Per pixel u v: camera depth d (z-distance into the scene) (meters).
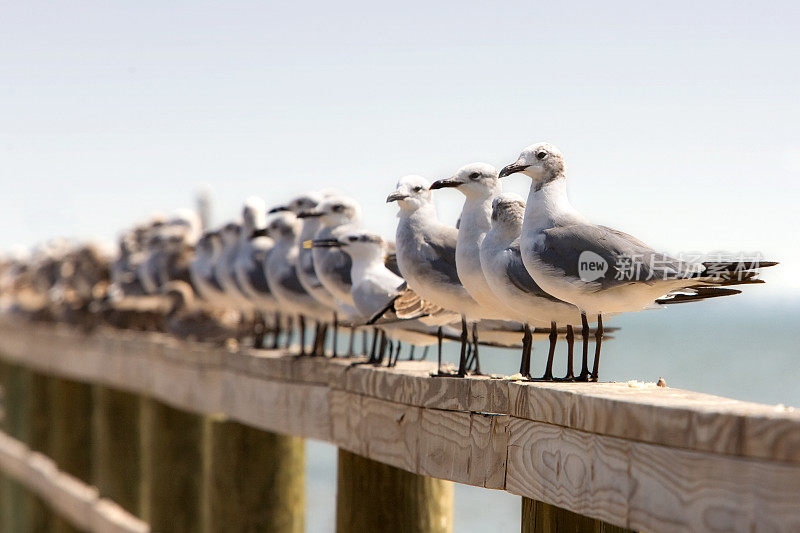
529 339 7.70
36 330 21.48
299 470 11.80
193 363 12.85
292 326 13.64
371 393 8.60
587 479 5.80
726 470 4.80
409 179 8.69
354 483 9.02
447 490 8.85
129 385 15.48
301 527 11.79
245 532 11.61
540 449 6.35
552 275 6.89
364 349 11.30
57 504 18.72
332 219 11.06
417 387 7.77
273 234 12.47
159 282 17.47
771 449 4.61
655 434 5.22
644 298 6.84
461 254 8.02
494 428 6.89
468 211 8.02
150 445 14.50
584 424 5.82
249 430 11.66
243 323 15.59
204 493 14.09
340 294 10.80
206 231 15.18
